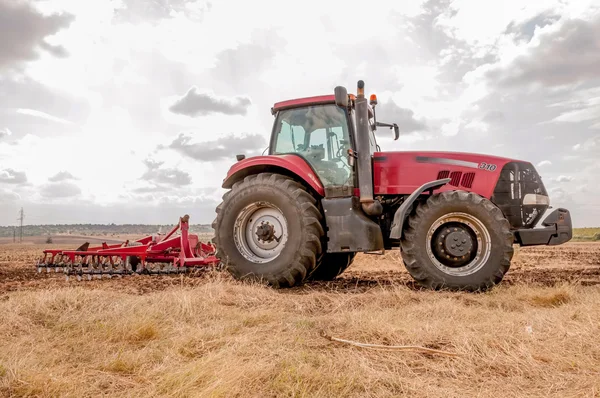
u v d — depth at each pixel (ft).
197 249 25.23
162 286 17.87
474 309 11.89
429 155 18.28
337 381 6.57
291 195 17.89
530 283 17.34
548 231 16.90
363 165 17.71
